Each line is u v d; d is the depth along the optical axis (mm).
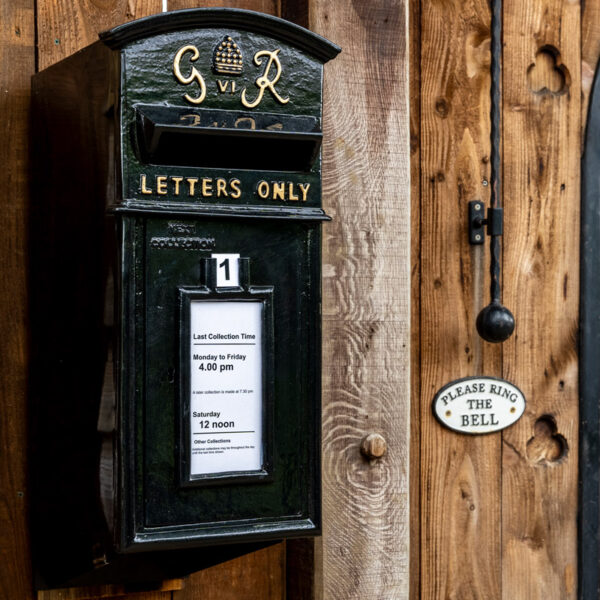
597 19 2346
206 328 1591
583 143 2344
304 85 1640
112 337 1547
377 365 2025
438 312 2209
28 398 1831
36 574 1812
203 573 1991
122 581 1771
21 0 1805
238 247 1612
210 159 1594
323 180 1978
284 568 2072
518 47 2281
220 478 1595
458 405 2219
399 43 2049
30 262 1827
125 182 1531
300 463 1665
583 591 2344
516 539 2293
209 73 1571
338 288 1992
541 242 2303
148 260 1552
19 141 1812
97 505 1592
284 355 1649
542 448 2326
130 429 1539
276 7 2078
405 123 2051
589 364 2338
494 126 2135
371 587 2018
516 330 2279
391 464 2037
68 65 1687
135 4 1903
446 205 2219
